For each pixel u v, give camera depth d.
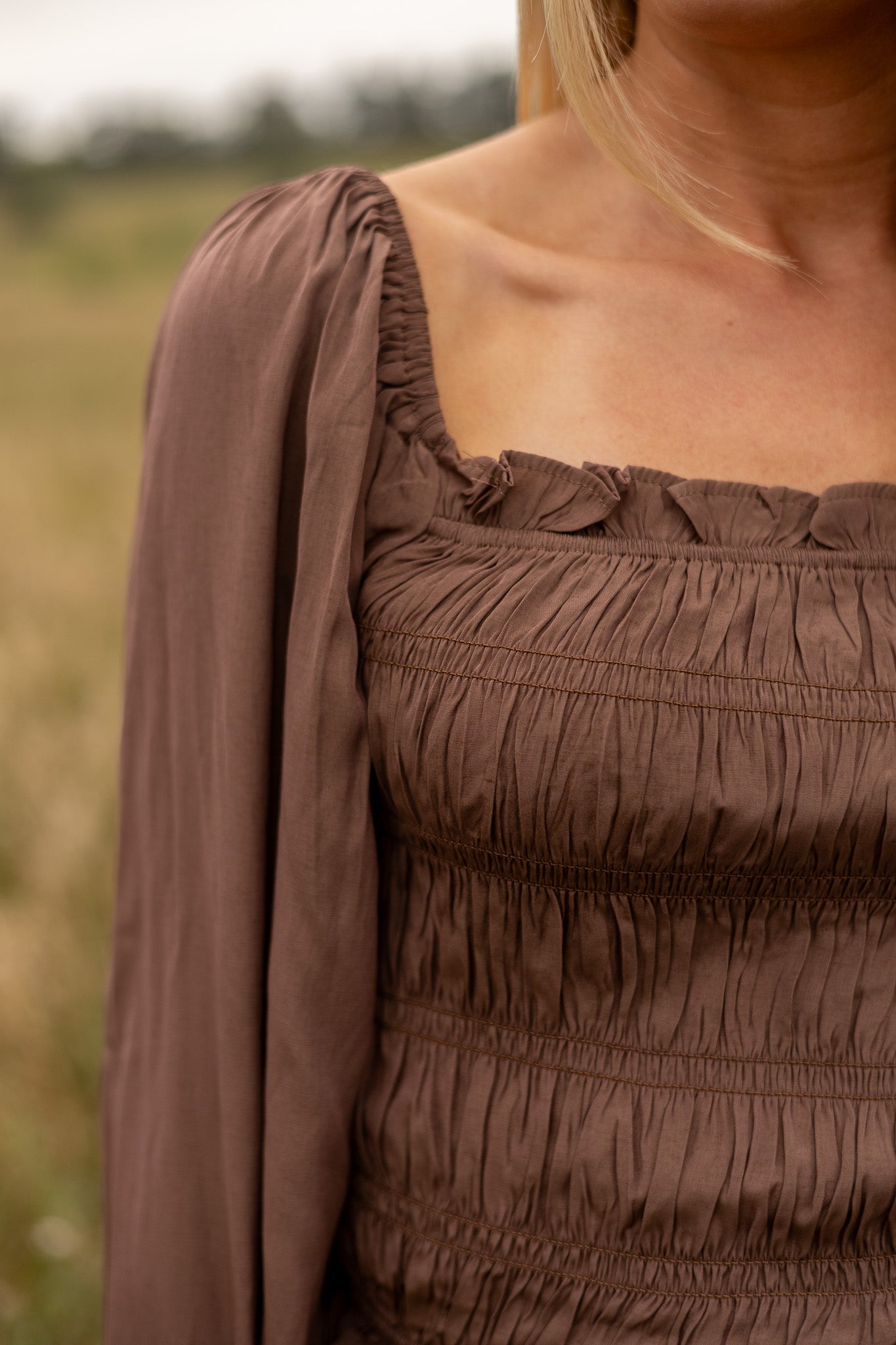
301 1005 0.96
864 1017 0.92
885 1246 0.93
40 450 8.52
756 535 0.92
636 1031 0.94
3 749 3.66
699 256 1.02
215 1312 1.08
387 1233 1.01
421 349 0.97
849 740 0.88
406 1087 1.00
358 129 22.08
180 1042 1.05
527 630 0.90
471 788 0.90
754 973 0.92
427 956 0.99
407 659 0.93
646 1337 0.92
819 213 1.02
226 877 0.99
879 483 0.94
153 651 1.05
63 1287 1.99
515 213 1.04
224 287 0.99
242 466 0.97
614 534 0.93
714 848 0.88
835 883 0.90
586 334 0.99
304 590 0.94
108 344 15.17
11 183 26.59
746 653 0.89
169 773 1.06
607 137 0.97
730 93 0.98
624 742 0.87
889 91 0.97
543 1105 0.95
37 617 4.91
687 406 0.98
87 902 2.95
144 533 1.04
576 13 0.95
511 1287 0.96
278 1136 0.98
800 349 1.00
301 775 0.94
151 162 29.95
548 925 0.93
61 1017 2.53
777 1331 0.91
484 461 0.95
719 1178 0.91
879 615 0.91
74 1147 2.28
